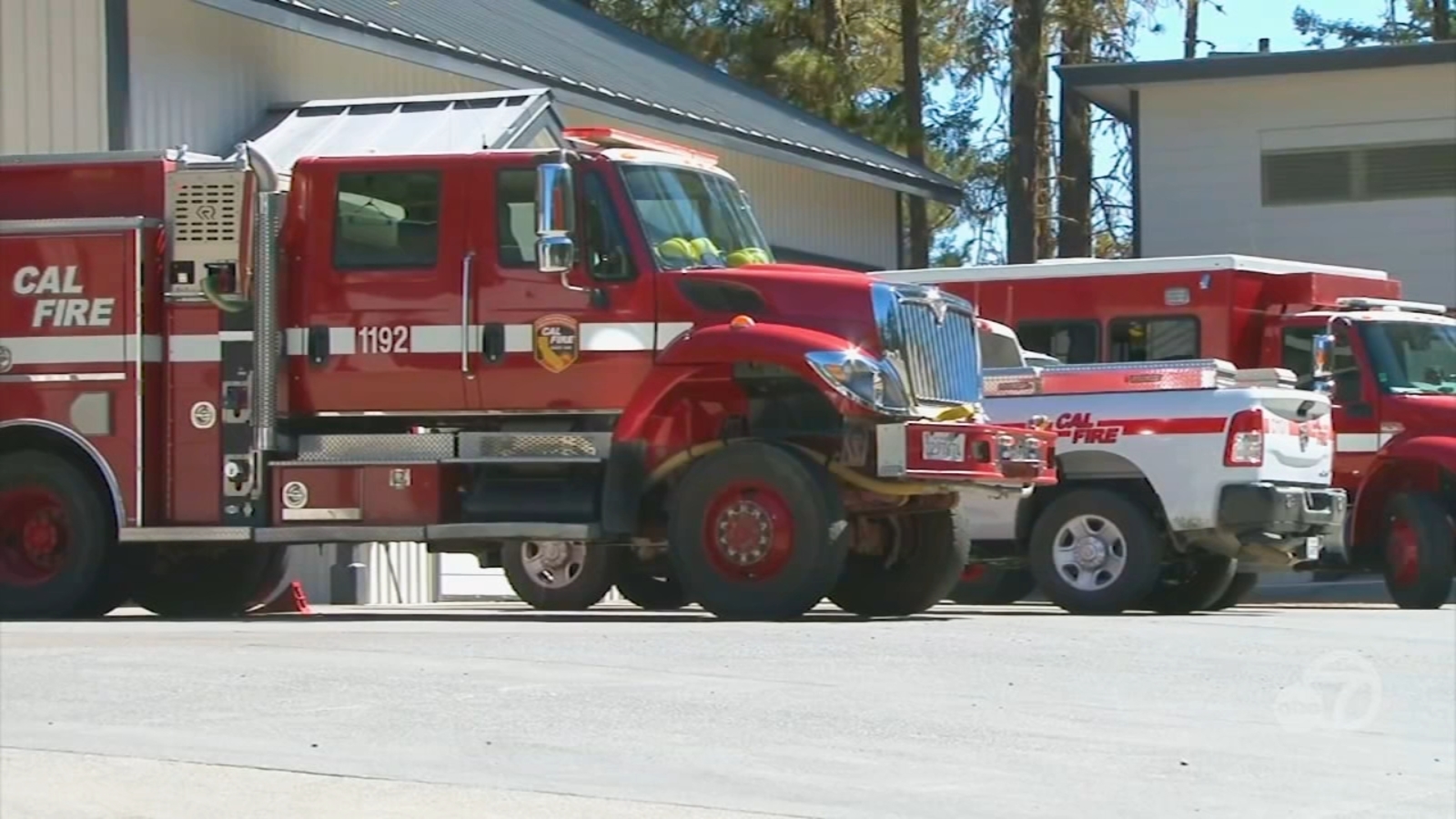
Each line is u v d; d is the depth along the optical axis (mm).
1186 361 56031
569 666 34656
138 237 45906
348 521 45344
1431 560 61062
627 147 46281
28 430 46562
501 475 45156
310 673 33375
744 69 144875
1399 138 104688
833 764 28016
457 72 76688
